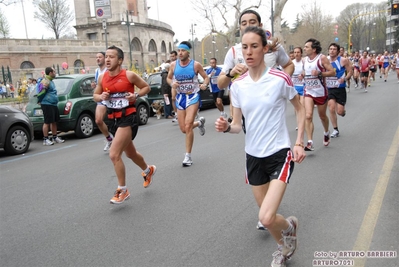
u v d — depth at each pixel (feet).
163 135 33.81
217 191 17.34
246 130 10.44
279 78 9.87
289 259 10.99
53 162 25.67
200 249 12.00
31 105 35.47
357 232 12.60
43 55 143.74
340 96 26.96
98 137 36.04
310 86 23.29
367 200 15.26
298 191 16.71
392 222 13.16
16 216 15.72
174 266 11.06
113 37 176.04
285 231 10.18
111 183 19.70
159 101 47.70
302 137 10.00
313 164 20.80
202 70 22.30
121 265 11.28
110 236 13.28
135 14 188.03
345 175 18.62
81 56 155.94
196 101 22.15
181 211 15.19
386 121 32.94
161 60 207.00
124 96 15.78
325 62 22.70
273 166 10.06
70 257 11.94
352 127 31.12
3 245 13.04
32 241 13.24
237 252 11.70
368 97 52.44
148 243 12.59
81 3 179.01
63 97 34.76
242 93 10.19
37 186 19.97
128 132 15.88
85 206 16.44
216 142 28.63
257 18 13.88
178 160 23.59
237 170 20.58
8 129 28.76
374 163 20.39
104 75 16.01
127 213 15.30
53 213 15.81
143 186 18.72
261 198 10.53
